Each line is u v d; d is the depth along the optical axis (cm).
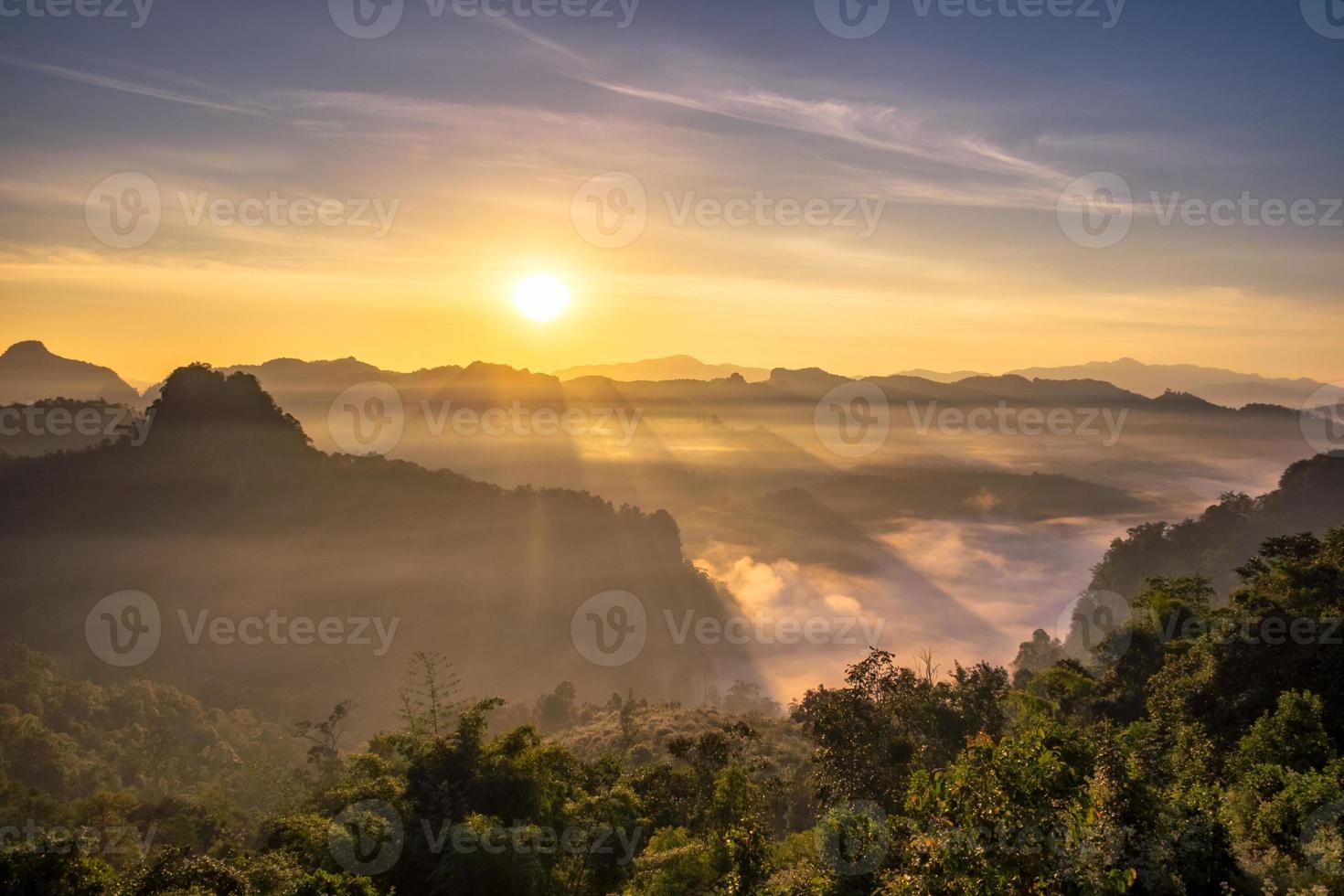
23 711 9575
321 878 1566
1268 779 1568
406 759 2212
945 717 2656
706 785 2848
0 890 1405
